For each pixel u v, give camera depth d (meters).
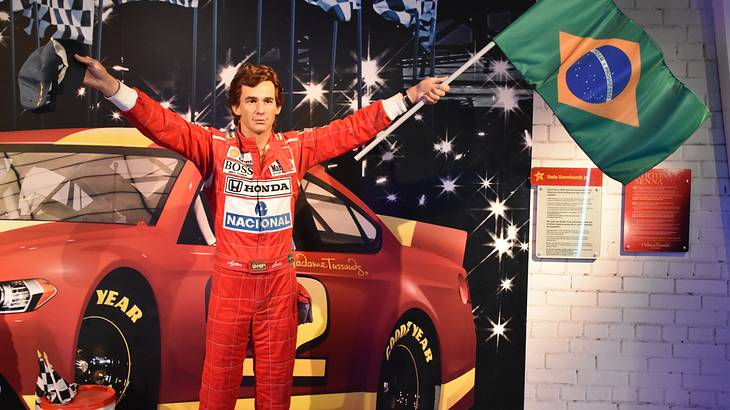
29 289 2.43
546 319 3.04
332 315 2.85
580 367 3.06
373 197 2.96
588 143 2.53
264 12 2.93
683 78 3.01
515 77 2.96
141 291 2.57
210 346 2.04
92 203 2.68
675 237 3.04
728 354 3.06
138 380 2.59
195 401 2.65
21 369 2.44
